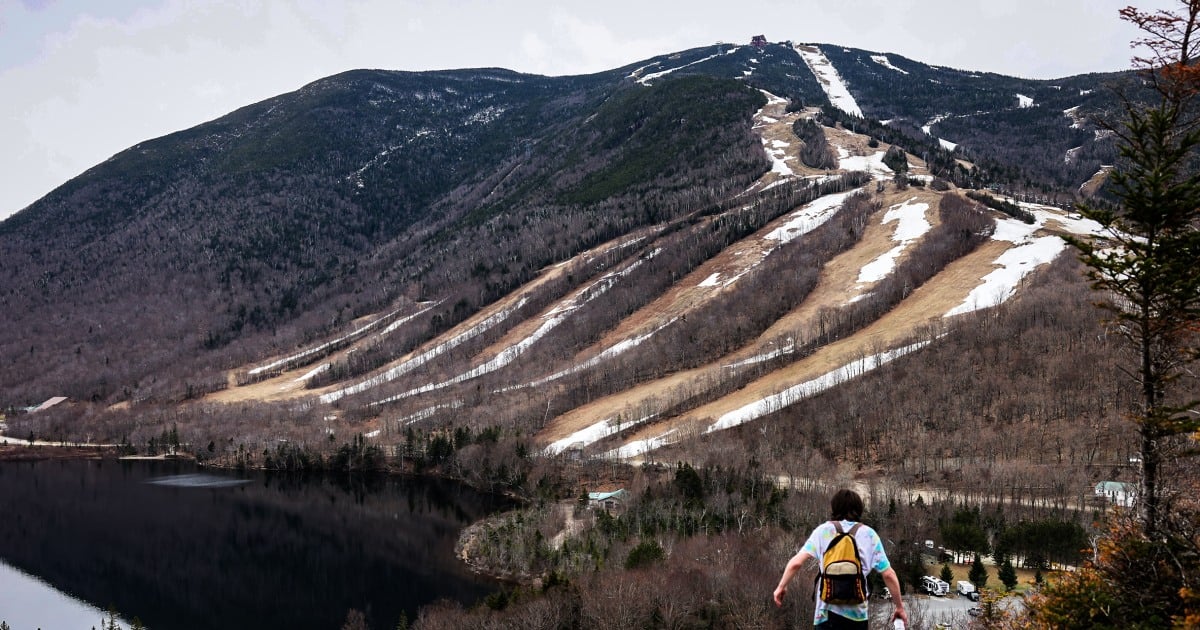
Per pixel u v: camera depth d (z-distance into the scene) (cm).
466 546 12812
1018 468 12462
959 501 11856
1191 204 2275
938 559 9988
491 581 11206
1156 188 2317
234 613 11275
